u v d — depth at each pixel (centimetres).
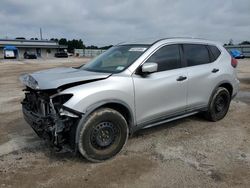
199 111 570
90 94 394
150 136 525
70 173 390
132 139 510
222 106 618
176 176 380
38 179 375
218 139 512
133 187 355
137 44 510
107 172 392
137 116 454
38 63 3538
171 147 476
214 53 599
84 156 407
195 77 534
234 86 635
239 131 555
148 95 459
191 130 558
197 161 423
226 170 395
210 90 575
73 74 435
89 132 399
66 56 6331
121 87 426
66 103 382
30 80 435
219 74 587
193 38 571
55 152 448
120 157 438
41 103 419
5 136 533
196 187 353
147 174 386
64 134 397
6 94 999
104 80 420
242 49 5275
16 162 423
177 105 510
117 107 441
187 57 536
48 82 395
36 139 516
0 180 371
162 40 505
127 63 464
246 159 429
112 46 568
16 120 641
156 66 444
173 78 495
